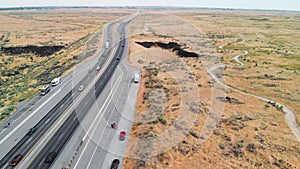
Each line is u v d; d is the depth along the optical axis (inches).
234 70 2950.3
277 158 1272.1
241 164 1211.9
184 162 1206.9
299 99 2107.5
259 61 3499.0
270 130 1547.7
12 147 1457.9
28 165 1293.1
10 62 3954.2
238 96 2085.4
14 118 1818.4
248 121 1631.4
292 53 4131.4
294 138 1473.9
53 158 1318.9
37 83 2623.0
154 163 1197.1
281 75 2812.5
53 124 1669.5
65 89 2269.9
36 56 4266.7
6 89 2677.2
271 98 2121.1
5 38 5438.0
